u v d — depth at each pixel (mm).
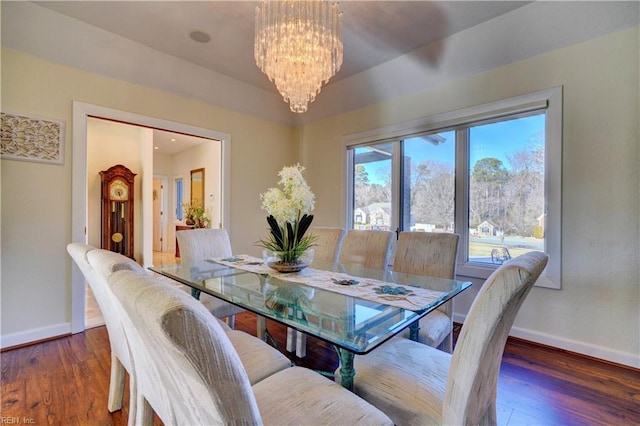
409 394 1071
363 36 2496
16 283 2320
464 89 2814
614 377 1921
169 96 3154
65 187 2531
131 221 5461
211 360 571
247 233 3881
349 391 1073
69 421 1497
